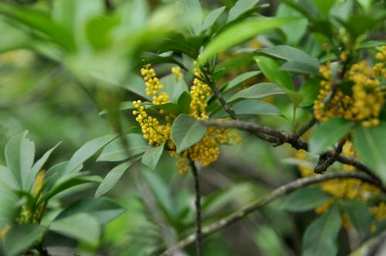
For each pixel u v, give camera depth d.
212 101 1.27
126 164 1.28
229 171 2.05
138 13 1.07
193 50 1.22
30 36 1.12
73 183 1.22
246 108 1.28
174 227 1.60
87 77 1.09
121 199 1.70
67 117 1.93
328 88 1.17
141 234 1.62
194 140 1.20
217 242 1.88
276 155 1.90
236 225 2.08
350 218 1.47
